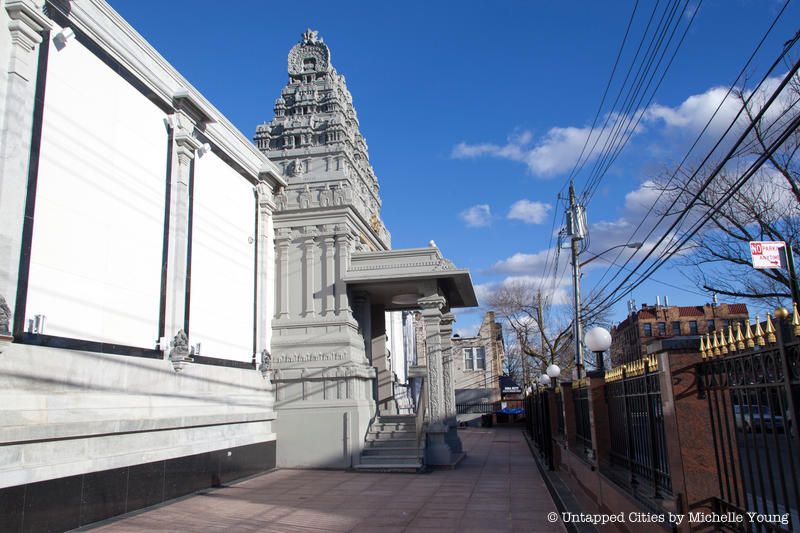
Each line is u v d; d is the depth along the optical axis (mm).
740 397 4227
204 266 15391
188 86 15180
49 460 9484
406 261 19703
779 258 8062
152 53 13578
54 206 10273
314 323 19250
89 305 10969
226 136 17000
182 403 13570
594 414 9031
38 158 9938
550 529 9703
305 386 18594
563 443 14164
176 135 14359
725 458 4586
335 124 23766
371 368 20250
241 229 17875
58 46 10617
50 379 9781
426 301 19734
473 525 10078
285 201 20281
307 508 11672
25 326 9453
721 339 4414
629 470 7309
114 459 10766
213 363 15430
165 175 13898
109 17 12078
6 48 9586
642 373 6387
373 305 24391
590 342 9977
